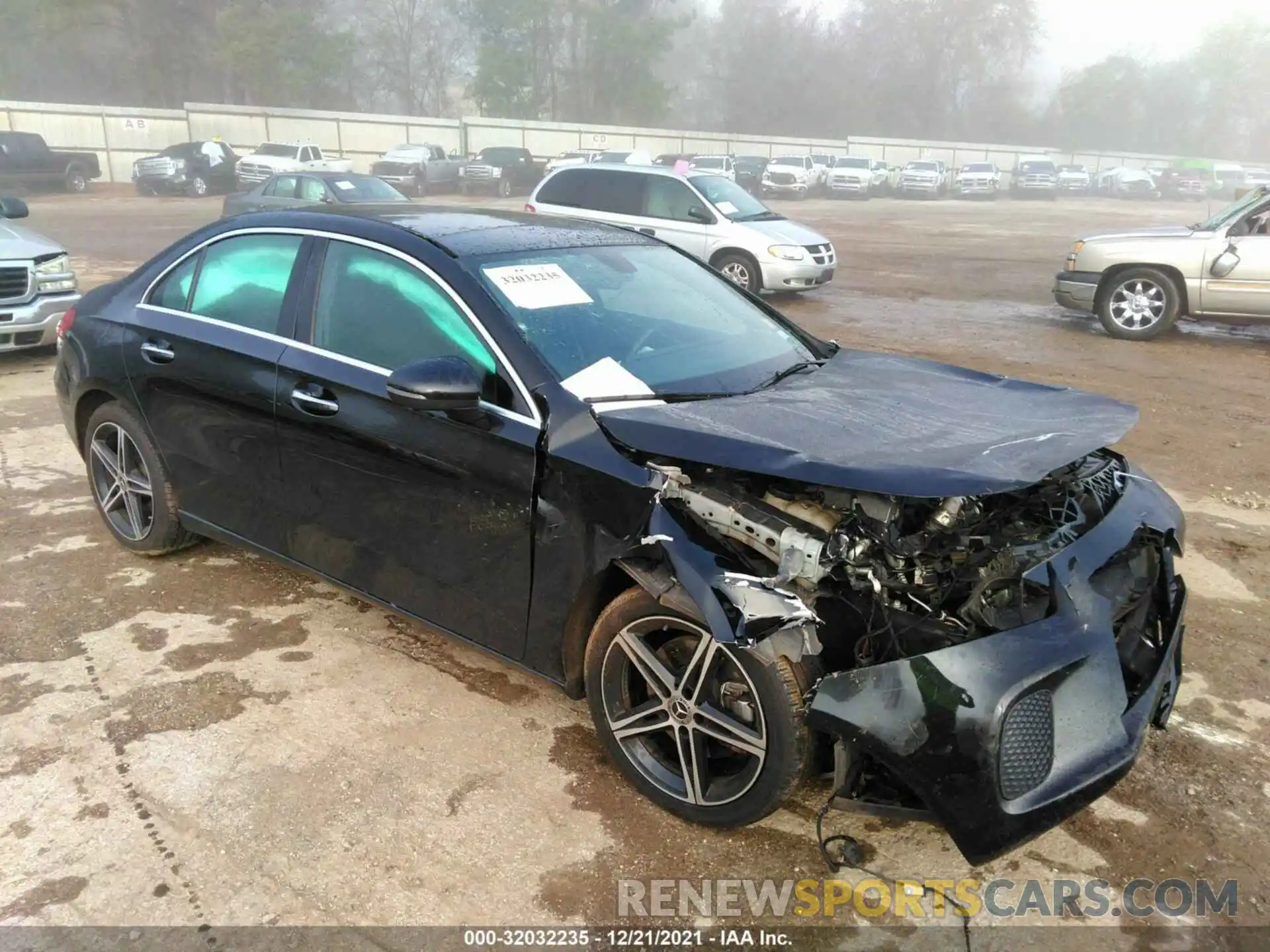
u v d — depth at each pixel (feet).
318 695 11.42
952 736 7.67
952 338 35.60
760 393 10.67
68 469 18.92
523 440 9.71
